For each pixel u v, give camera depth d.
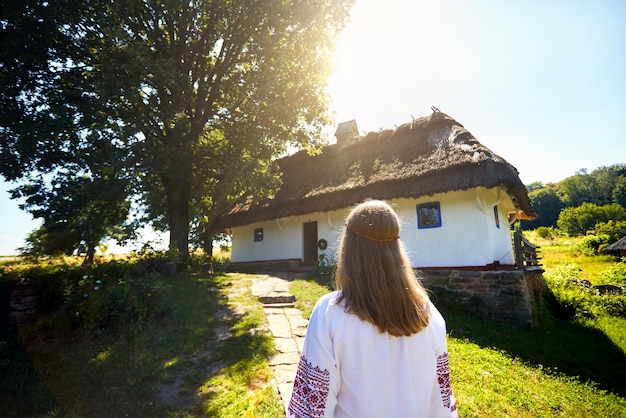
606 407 4.38
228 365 4.31
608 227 42.06
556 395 4.53
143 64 9.18
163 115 10.05
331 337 1.08
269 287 9.08
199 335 5.22
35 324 4.88
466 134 10.21
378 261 1.16
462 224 9.64
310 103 13.45
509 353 5.95
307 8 12.02
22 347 4.45
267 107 12.65
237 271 14.62
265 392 3.57
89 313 4.99
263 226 16.44
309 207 12.84
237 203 17.70
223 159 13.37
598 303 11.35
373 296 1.10
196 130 12.90
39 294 5.22
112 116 10.34
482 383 4.51
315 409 1.00
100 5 10.00
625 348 7.42
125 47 9.57
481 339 6.47
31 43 9.34
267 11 11.41
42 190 9.59
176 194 12.50
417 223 10.45
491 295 8.17
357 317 1.09
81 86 9.64
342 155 14.48
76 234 7.13
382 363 1.05
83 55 10.18
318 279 10.52
